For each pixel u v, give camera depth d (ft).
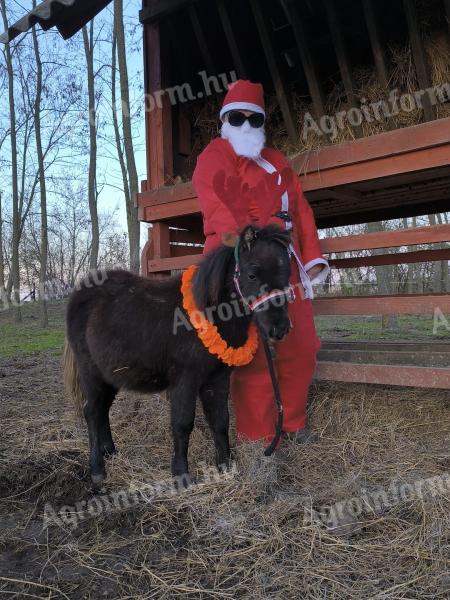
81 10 12.55
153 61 14.19
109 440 10.73
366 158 10.80
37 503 9.00
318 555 6.89
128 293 9.65
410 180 12.63
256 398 9.96
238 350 8.84
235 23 13.69
